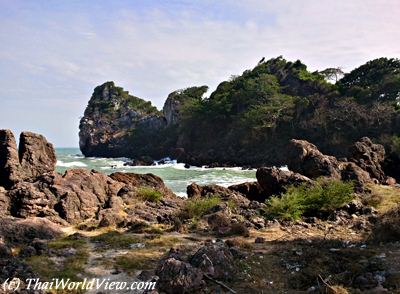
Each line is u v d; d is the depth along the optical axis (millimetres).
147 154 91812
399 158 31859
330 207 17531
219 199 19156
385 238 11867
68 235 13766
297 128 65562
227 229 14305
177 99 105875
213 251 9844
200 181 37906
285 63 95125
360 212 17641
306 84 82500
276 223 15750
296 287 8820
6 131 19188
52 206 15992
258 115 70125
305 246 12070
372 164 27328
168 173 47406
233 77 101125
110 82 129500
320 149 60812
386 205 18656
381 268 9109
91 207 16969
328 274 9227
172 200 20391
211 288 8773
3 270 9445
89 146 110750
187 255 10906
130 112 120188
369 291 8070
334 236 13633
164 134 96375
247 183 23859
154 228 14625
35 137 20062
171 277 8758
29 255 11102
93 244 12672
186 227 14906
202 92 109625
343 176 23781
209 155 70250
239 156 66062
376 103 60031
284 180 21766
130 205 18203
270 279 9359
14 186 16484
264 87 78688
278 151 63062
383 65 74375
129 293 8664
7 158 18641
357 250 10898
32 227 13281
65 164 62812
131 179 23094
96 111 122250
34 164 19484
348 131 59125
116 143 105875
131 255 11211
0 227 12828
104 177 20047
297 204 17234
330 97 71500
